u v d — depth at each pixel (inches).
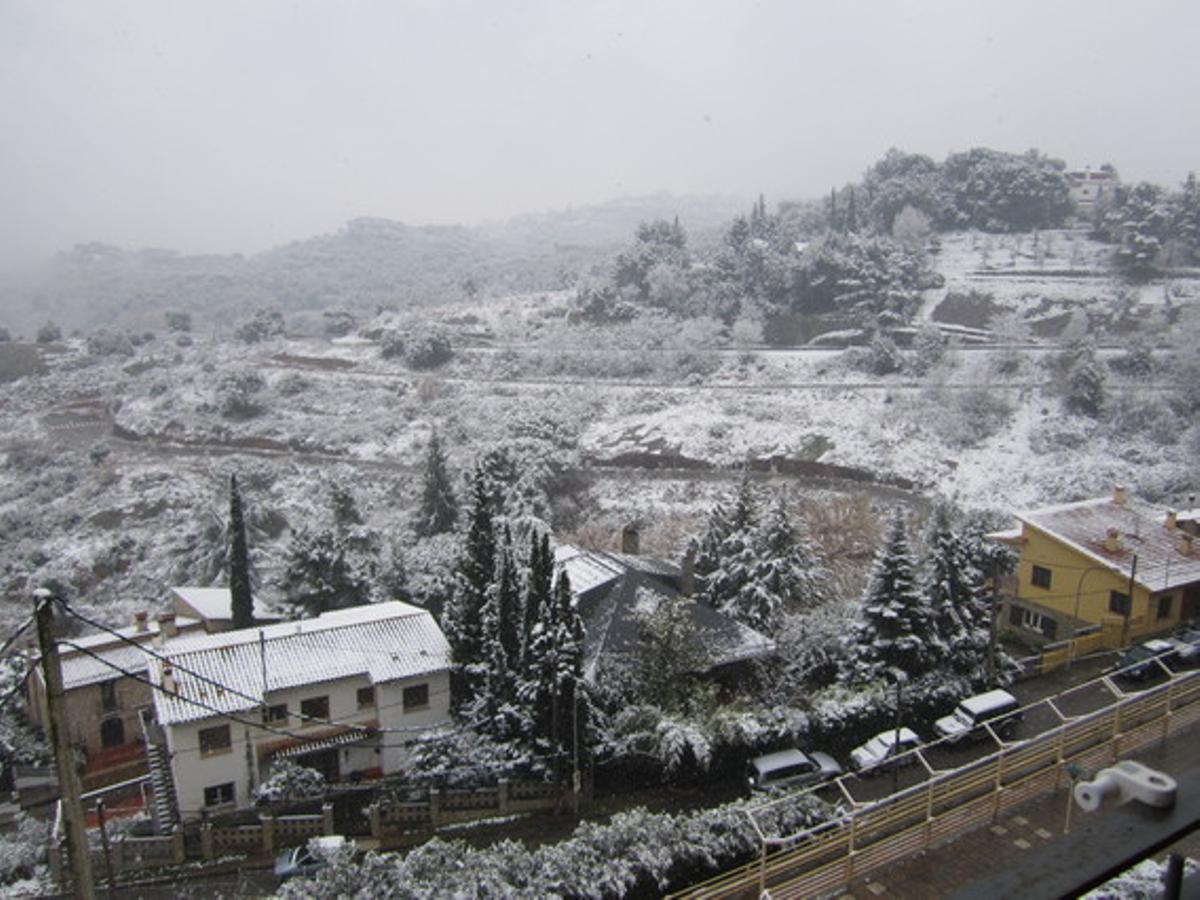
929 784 667.4
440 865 823.7
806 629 1343.5
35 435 3821.4
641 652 1237.7
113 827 1181.1
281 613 1745.8
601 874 812.6
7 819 1286.9
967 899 155.5
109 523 2947.8
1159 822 168.4
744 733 1108.5
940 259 4416.8
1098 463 2568.9
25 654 1667.1
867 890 598.5
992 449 2728.8
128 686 1590.8
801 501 2421.3
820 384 3299.7
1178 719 683.4
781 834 867.4
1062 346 3171.8
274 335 5201.8
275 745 1232.8
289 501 2989.7
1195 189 4367.6
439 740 1191.6
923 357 3265.3
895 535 1290.6
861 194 5319.9
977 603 1341.0
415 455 3213.6
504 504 2401.6
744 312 4023.1
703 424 3075.8
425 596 1689.2
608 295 4328.3
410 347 4052.7
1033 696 1231.5
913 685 1212.5
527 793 1119.6
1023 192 4751.5
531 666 1159.0
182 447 3577.8
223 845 1080.2
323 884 808.9
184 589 1961.1
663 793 1119.0
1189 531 1636.3
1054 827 626.5
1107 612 1444.4
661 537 2361.0
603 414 3309.5
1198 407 2746.1
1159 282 3838.6
